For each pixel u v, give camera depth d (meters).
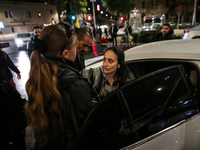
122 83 1.30
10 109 1.19
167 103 1.08
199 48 1.50
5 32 33.88
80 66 1.84
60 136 0.87
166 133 0.98
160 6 30.47
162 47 1.72
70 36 0.90
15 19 35.72
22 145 1.33
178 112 1.08
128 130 0.93
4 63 2.94
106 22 49.38
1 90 1.19
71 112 0.85
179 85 1.14
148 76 1.04
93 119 0.85
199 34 6.69
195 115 1.11
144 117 0.98
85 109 0.87
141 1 30.38
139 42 10.89
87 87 0.91
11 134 1.17
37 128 0.81
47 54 0.86
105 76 1.28
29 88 0.79
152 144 0.93
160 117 1.03
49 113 0.81
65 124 0.86
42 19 41.56
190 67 1.57
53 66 0.82
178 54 1.46
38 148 1.00
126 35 10.36
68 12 8.80
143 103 1.00
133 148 0.89
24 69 6.95
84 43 1.75
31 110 0.79
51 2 45.19
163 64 1.73
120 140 0.90
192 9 17.94
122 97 0.94
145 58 1.60
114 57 1.21
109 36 12.66
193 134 1.05
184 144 1.02
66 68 0.89
